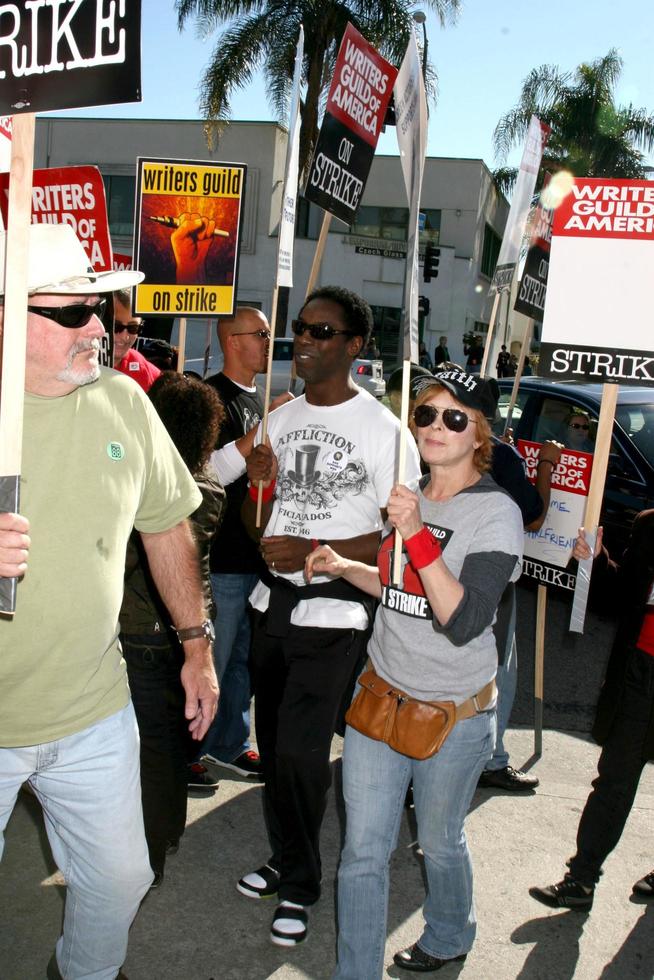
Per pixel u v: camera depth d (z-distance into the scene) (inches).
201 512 118.3
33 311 80.7
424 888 132.0
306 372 122.7
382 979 101.1
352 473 122.0
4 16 72.4
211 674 103.5
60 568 83.0
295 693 119.1
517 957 116.3
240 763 163.6
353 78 155.7
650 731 121.3
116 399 91.3
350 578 110.7
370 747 102.2
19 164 71.5
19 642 82.3
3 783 86.0
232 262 163.6
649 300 124.2
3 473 72.1
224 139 1090.7
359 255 1147.3
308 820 117.5
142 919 120.6
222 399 165.3
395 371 166.2
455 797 101.6
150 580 112.3
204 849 138.4
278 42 789.2
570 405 271.7
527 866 137.3
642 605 121.3
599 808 124.1
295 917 118.2
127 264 238.2
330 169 155.1
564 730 193.3
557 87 1158.3
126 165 1113.4
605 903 129.1
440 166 1250.6
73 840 88.7
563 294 127.4
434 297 1232.8
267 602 126.1
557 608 280.2
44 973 109.3
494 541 97.3
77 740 86.5
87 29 70.4
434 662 98.9
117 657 92.5
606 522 253.6
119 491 87.7
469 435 100.0
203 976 110.5
